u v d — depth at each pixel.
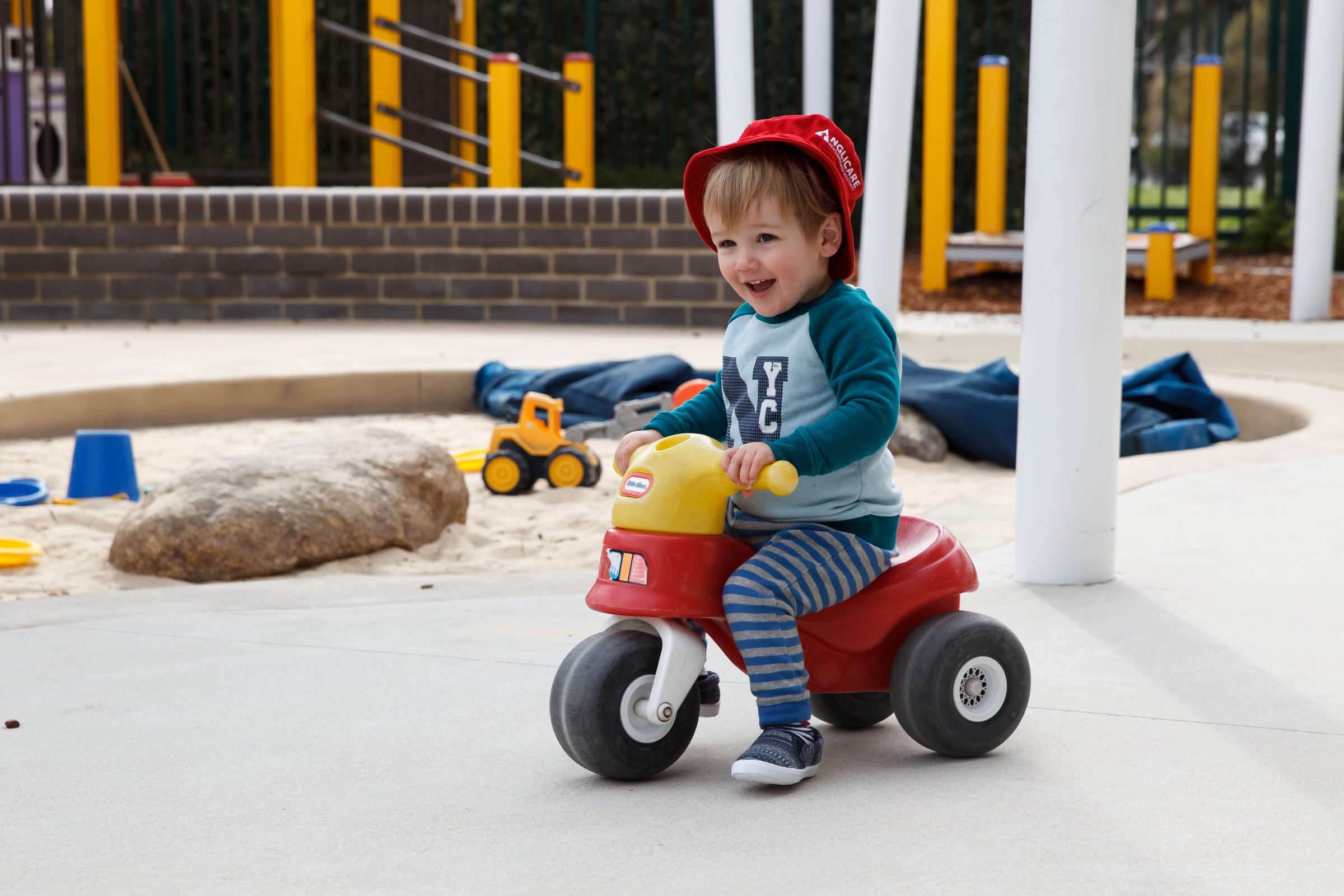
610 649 2.35
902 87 6.29
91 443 5.38
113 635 3.33
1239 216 16.67
